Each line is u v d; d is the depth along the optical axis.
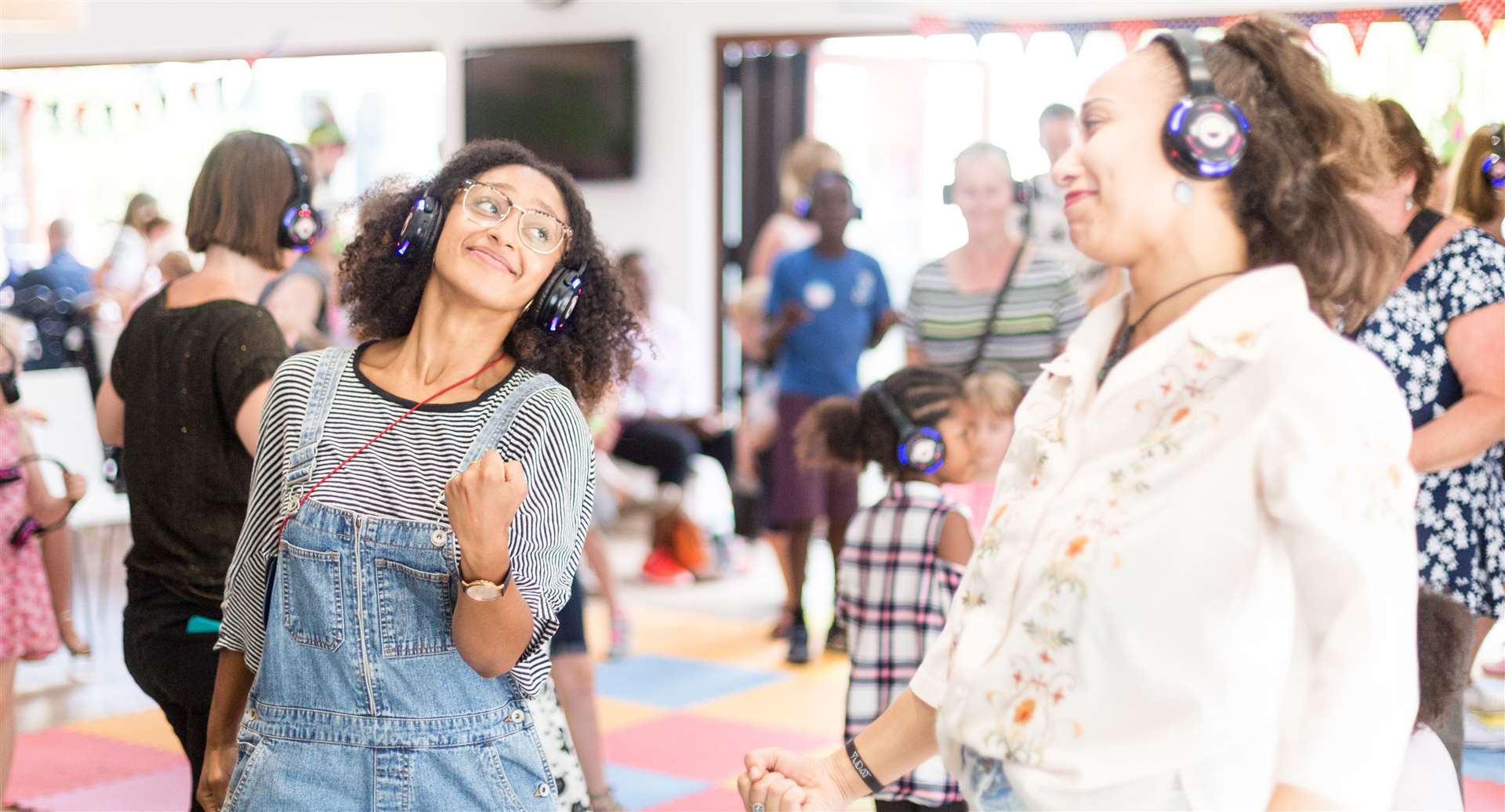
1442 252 2.12
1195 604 1.08
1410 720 1.01
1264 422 1.08
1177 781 1.09
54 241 7.76
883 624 2.55
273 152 2.21
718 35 7.35
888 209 7.66
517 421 1.50
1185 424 1.12
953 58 6.59
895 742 1.39
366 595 1.43
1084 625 1.13
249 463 2.09
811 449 2.82
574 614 3.10
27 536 2.89
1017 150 6.17
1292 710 1.06
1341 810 0.99
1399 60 4.79
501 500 1.31
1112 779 1.11
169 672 2.08
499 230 1.53
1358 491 1.03
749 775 1.41
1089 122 1.23
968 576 1.28
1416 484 1.08
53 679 4.51
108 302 6.62
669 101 7.44
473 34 7.86
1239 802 1.08
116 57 8.64
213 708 1.67
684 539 6.19
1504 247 2.12
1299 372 1.08
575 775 2.12
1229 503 1.08
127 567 2.15
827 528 4.94
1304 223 1.20
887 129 7.55
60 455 4.89
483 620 1.37
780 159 7.41
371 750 1.43
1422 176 2.16
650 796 3.51
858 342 4.98
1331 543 1.02
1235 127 1.15
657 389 6.20
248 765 1.47
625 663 4.82
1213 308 1.15
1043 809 1.13
